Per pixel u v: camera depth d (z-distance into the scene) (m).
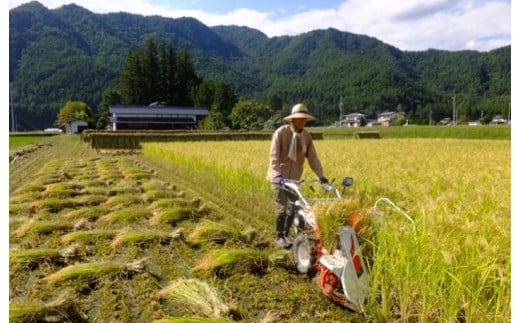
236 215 7.92
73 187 10.09
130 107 67.62
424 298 3.46
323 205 4.26
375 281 3.77
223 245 5.72
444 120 113.44
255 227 7.02
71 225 6.63
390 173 7.73
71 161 18.69
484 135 45.38
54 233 6.28
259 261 4.93
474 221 3.89
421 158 11.36
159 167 17.20
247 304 4.08
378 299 4.01
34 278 4.67
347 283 3.73
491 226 3.78
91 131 40.53
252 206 8.23
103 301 4.09
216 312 3.70
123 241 5.66
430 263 3.42
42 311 3.63
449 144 22.44
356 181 6.95
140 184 11.03
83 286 4.35
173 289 4.12
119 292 4.25
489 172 7.70
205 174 11.54
